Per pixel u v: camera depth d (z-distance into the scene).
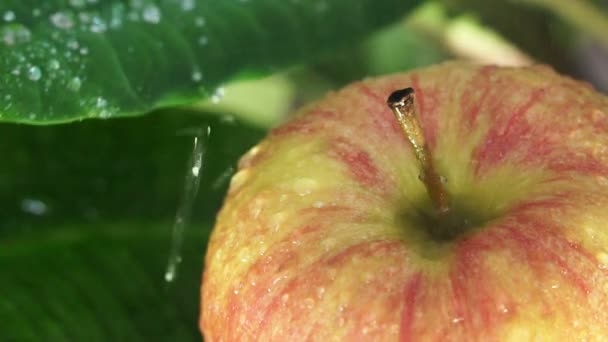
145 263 0.33
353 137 0.26
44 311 0.32
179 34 0.29
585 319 0.23
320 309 0.24
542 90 0.26
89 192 0.34
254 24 0.30
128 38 0.28
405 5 0.31
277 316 0.24
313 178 0.25
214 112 0.35
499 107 0.26
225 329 0.25
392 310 0.24
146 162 0.35
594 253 0.24
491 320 0.23
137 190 0.34
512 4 0.36
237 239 0.25
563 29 0.36
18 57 0.27
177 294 0.33
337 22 0.31
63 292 0.32
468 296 0.24
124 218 0.34
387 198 0.25
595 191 0.25
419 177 0.25
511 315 0.23
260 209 0.25
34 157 0.34
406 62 0.38
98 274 0.33
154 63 0.28
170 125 0.35
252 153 0.27
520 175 0.25
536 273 0.24
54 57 0.27
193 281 0.33
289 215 0.25
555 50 0.36
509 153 0.26
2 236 0.33
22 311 0.32
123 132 0.34
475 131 0.26
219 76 0.29
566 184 0.25
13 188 0.34
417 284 0.24
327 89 0.38
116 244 0.33
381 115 0.26
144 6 0.29
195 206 0.34
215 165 0.35
